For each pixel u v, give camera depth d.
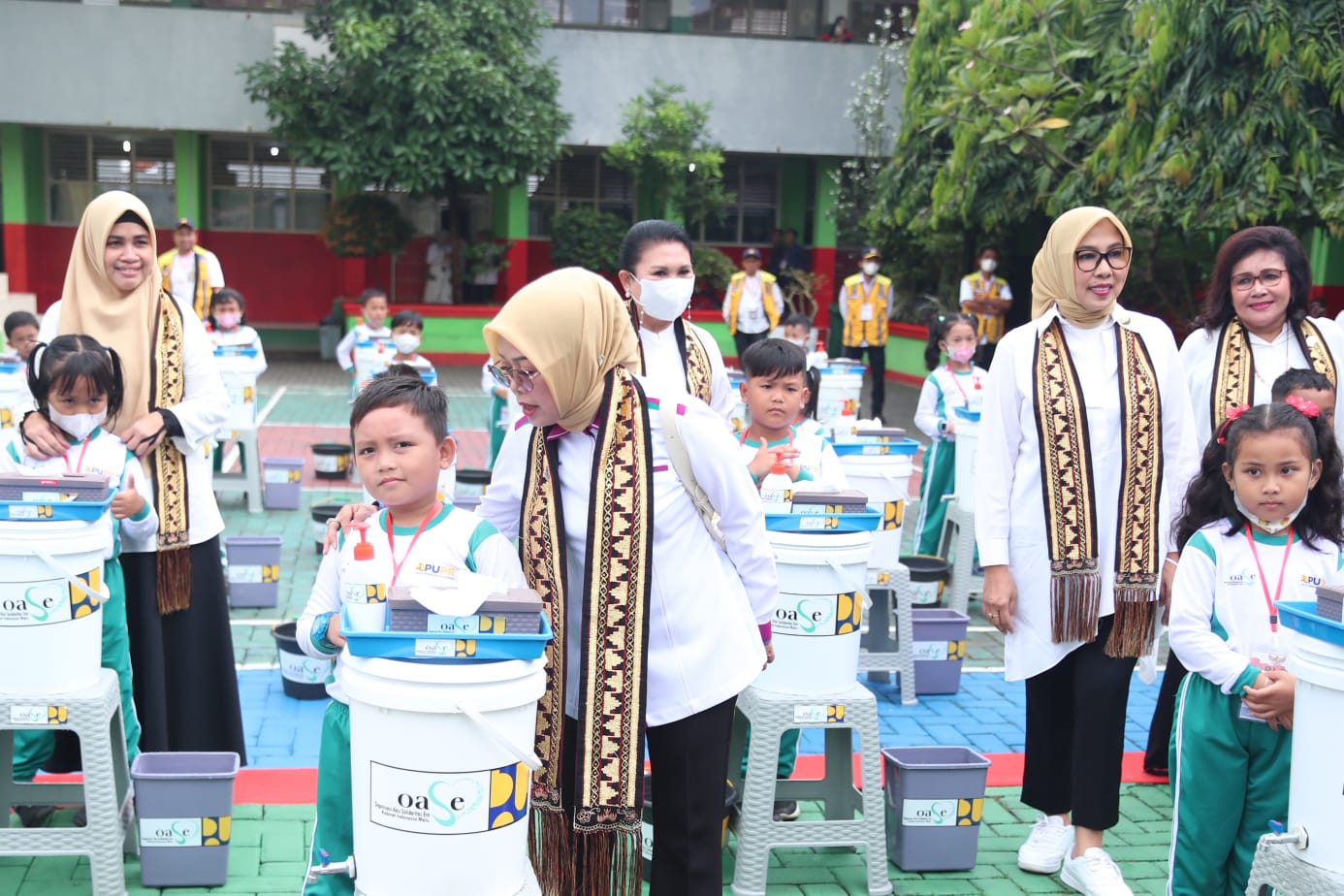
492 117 16.69
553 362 2.59
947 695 5.80
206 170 19.70
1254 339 4.35
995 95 10.08
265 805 4.24
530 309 2.58
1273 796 3.24
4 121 17.52
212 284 12.41
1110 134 9.29
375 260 20.08
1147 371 3.77
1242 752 3.27
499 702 2.40
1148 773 4.81
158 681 4.05
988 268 14.03
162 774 3.58
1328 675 2.71
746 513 2.85
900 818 3.95
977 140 11.02
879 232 16.56
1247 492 3.28
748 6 19.80
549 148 17.22
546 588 2.75
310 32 16.88
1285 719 3.09
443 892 2.44
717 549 2.88
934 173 13.09
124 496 3.71
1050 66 10.23
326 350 19.23
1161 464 3.78
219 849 3.64
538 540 2.75
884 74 18.66
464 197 20.72
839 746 4.02
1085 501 3.73
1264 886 2.94
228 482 8.80
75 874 3.73
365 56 15.85
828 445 4.61
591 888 2.75
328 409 14.13
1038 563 3.79
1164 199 8.97
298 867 3.81
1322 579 3.29
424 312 18.61
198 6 18.36
